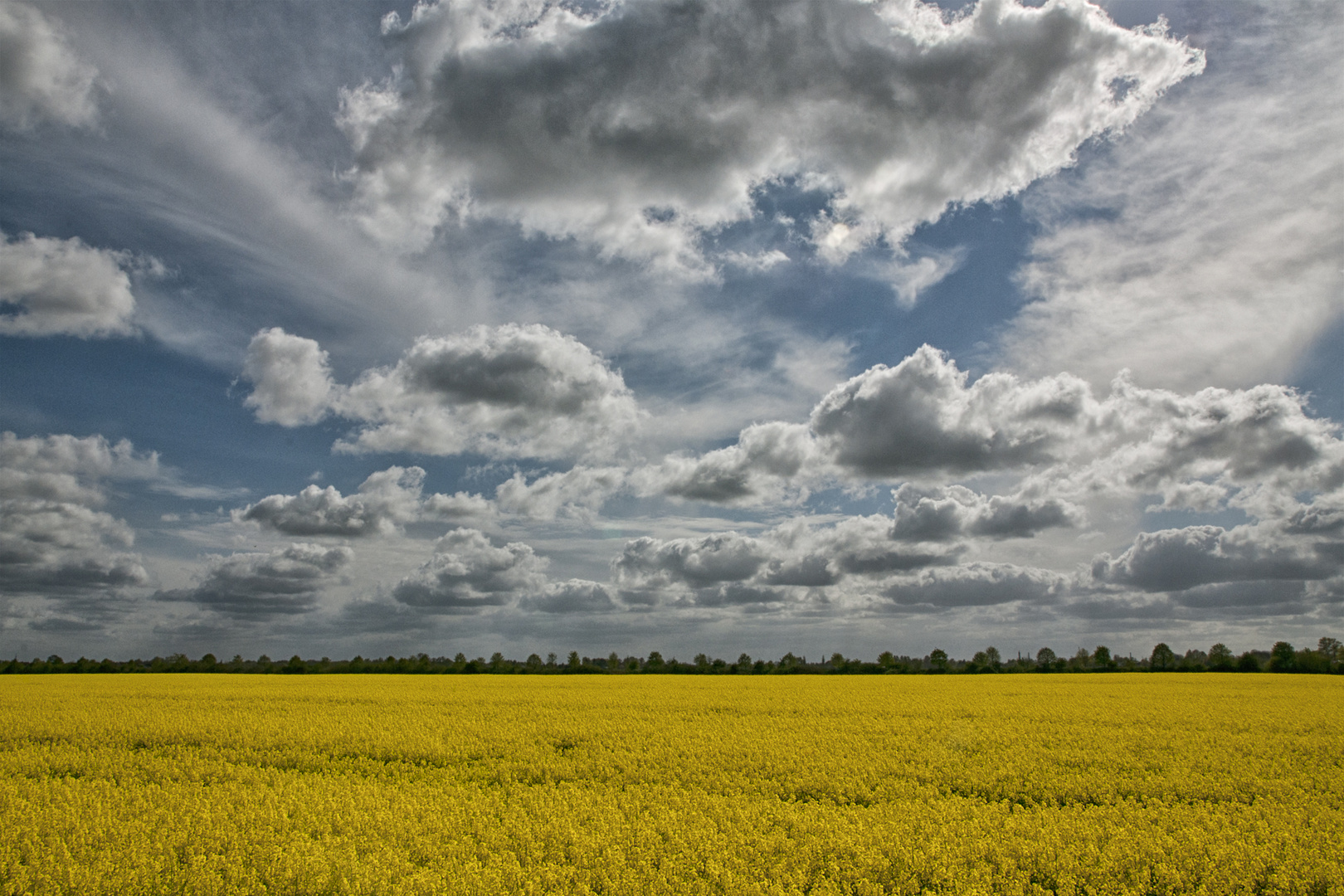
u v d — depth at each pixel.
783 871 8.30
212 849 8.88
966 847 9.02
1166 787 13.08
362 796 11.57
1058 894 8.03
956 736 18.41
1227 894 7.94
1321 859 8.70
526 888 7.64
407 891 7.40
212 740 17.98
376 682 43.91
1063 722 21.50
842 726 20.67
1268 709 24.47
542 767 14.84
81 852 8.56
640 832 9.55
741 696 30.98
